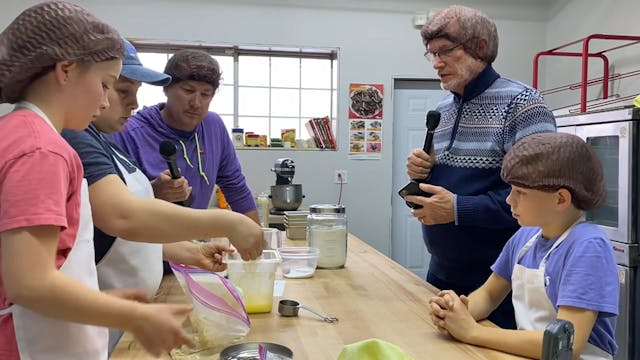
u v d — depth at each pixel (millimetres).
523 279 1233
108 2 3879
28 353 890
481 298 1327
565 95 4254
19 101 884
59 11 852
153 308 855
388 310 1314
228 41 4020
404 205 4395
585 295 1066
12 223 755
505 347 1056
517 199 1193
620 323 2764
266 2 4043
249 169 4086
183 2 3957
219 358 986
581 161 1137
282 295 1452
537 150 1151
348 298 1421
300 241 2320
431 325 1209
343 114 4176
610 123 2812
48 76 860
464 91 1732
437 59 1719
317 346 1070
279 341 1098
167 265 1675
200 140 2100
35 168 776
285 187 3084
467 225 1630
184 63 1842
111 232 1108
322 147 4168
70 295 785
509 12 4355
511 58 4391
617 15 3672
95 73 889
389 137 4230
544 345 745
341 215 1820
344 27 4141
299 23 4090
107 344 1053
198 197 2100
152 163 1941
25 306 774
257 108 4301
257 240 1211
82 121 912
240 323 1101
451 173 1745
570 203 1151
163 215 1112
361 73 4180
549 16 4410
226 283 1137
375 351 828
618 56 3680
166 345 859
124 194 1113
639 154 2695
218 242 1503
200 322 1081
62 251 895
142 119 1992
